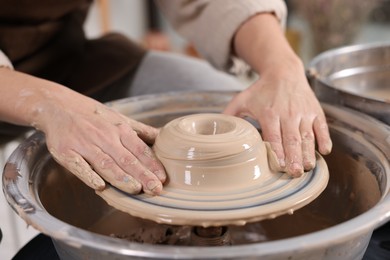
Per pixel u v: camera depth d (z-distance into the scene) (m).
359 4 2.21
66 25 1.30
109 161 0.64
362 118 0.80
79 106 0.74
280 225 0.85
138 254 0.47
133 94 1.29
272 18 1.08
